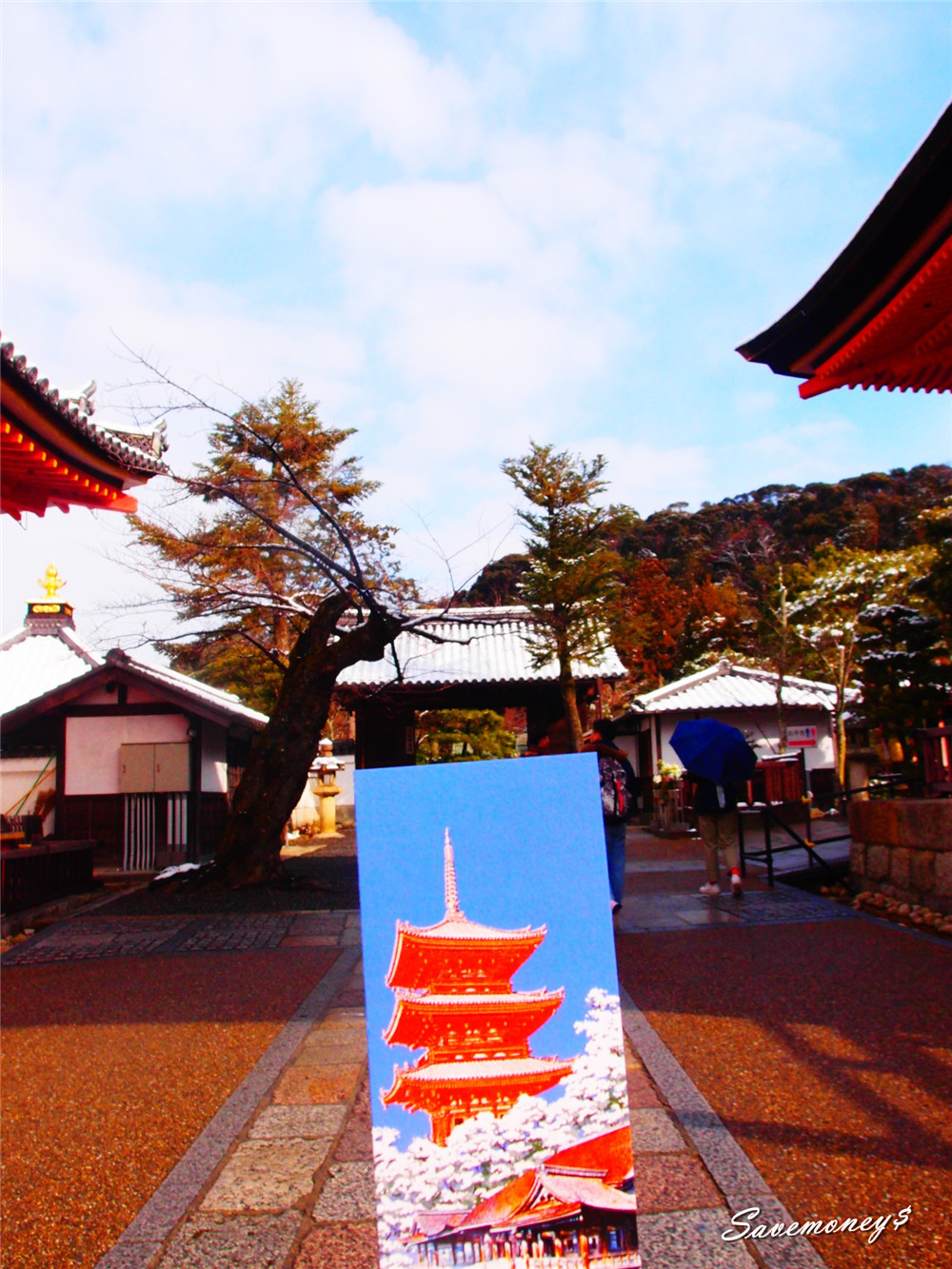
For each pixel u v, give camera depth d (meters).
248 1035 5.16
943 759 8.34
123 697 15.80
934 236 5.87
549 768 2.22
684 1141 3.46
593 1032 2.12
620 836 8.07
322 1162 3.42
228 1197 3.17
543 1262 1.99
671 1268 2.63
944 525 13.30
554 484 18.03
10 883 10.18
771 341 7.54
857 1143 3.37
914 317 6.77
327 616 12.09
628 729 27.20
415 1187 2.00
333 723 32.47
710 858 9.16
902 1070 4.05
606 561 18.75
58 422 7.47
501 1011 2.09
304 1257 2.76
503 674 22.08
